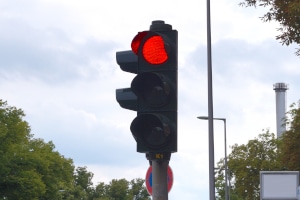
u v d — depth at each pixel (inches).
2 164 2588.6
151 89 363.6
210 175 1242.0
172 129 358.9
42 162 2753.4
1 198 2598.4
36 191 2625.5
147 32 362.9
